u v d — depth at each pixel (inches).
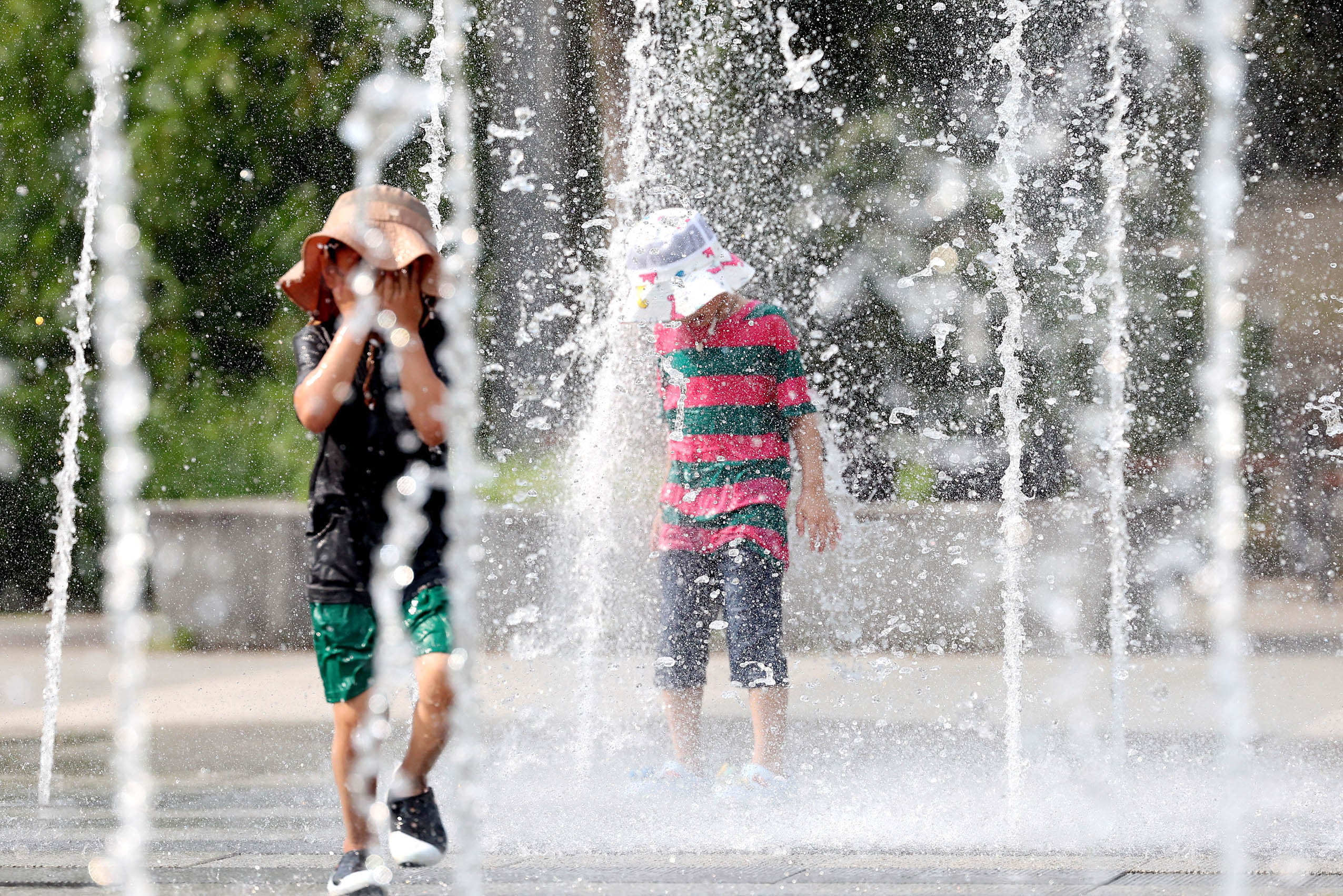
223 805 601.3
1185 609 1080.8
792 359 589.3
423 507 426.0
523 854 488.1
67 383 1485.0
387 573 423.5
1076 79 1414.9
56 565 787.4
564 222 1475.1
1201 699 805.2
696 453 589.9
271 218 1588.3
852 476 1373.0
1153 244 1407.5
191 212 1577.3
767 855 484.4
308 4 1567.4
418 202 438.3
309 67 1579.7
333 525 425.4
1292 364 1384.1
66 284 1521.9
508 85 1492.4
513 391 1396.4
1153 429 1358.3
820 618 1000.9
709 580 594.2
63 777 666.8
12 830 557.3
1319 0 1405.0
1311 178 1408.7
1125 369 1395.2
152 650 1121.4
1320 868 458.3
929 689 853.8
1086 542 1044.5
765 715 577.9
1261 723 732.0
